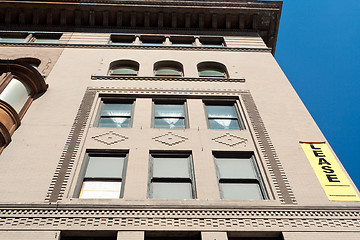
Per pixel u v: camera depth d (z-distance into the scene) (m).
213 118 12.90
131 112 12.93
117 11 21.08
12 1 20.67
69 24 21.23
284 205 8.70
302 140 11.34
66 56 17.11
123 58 17.17
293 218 8.35
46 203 8.41
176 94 13.84
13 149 10.22
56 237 7.59
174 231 7.89
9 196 8.58
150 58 17.44
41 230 7.75
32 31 20.41
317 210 8.60
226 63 17.02
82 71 15.45
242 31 21.44
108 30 20.92
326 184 9.52
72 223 7.97
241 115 12.89
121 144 10.91
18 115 11.28
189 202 8.72
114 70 16.56
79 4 20.81
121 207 8.41
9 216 8.03
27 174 9.32
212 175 9.75
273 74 15.77
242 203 8.75
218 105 13.69
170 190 9.50
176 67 17.14
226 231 7.95
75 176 9.55
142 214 8.27
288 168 10.11
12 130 10.82
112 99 13.58
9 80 12.47
